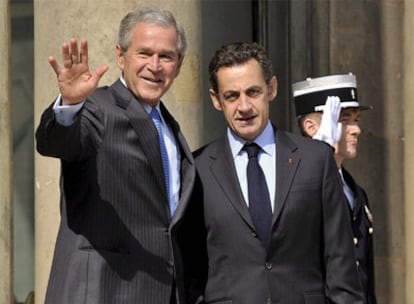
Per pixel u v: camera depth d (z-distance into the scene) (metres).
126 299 9.80
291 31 17.12
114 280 9.79
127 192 9.88
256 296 10.32
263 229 10.42
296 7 17.11
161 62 10.13
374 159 16.23
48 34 13.13
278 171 10.57
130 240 9.88
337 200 10.65
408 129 15.09
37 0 13.42
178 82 13.20
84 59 9.20
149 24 10.12
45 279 13.41
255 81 10.60
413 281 15.14
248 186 10.56
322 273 10.67
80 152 9.56
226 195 10.51
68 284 9.73
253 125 10.62
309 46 17.00
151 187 9.99
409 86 15.08
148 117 10.04
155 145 10.01
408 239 15.17
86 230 9.80
